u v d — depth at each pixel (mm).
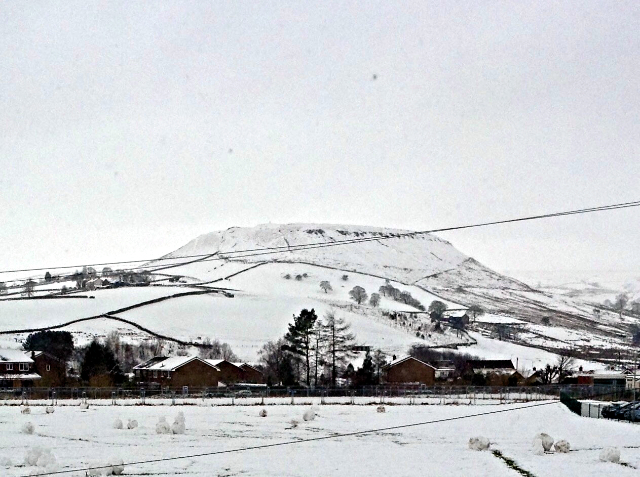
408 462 52938
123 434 67812
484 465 51625
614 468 50156
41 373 142875
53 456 51031
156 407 94875
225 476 47750
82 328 190500
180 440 64250
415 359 150125
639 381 134875
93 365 136625
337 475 48219
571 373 162125
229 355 171500
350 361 166125
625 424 75500
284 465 51625
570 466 50969
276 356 151000
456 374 167875
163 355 162375
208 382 139000
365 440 64688
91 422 77062
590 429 71625
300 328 143500
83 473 47094
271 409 93062
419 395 119125
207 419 80938
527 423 77312
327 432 70250
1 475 46656
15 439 64250
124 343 171250
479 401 109250
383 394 119812
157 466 51125
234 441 63656
